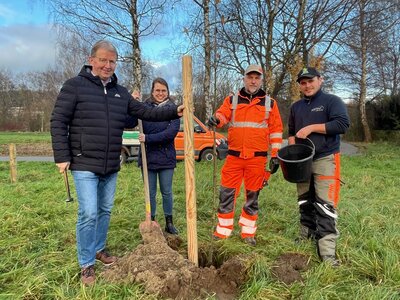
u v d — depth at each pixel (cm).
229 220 403
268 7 979
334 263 330
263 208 527
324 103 353
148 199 362
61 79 3641
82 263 303
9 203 561
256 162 387
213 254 363
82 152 293
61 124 286
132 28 1141
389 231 405
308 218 395
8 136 3191
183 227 446
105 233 341
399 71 2259
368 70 2306
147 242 339
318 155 350
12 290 289
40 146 2123
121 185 706
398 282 295
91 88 294
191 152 306
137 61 1156
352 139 2433
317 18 934
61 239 406
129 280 287
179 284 281
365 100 2380
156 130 406
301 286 293
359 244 375
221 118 371
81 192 294
